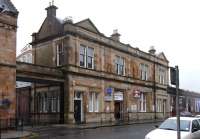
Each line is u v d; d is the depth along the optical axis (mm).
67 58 35344
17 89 42750
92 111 38094
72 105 34938
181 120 15148
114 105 42844
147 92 51156
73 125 32500
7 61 27766
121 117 43969
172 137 13383
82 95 36906
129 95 45719
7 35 27969
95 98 38906
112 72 42188
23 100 42094
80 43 37031
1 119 26688
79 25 37031
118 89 43375
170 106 59656
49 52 37906
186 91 72062
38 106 39219
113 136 22328
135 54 47969
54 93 37219
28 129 27984
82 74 36656
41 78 32375
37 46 39719
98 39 39812
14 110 27938
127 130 27812
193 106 75500
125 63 45375
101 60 40156
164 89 57156
